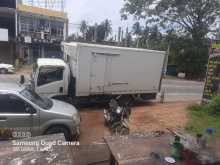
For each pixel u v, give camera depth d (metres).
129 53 13.06
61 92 11.66
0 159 3.18
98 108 13.13
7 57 35.19
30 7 37.66
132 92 13.64
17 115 6.85
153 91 14.38
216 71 12.89
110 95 13.04
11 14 34.69
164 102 15.73
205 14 39.03
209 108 12.27
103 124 10.24
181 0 37.78
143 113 12.11
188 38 39.62
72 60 12.25
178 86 24.62
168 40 40.09
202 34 38.62
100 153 6.14
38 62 11.45
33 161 3.15
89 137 8.54
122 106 9.91
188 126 9.68
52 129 7.23
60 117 7.27
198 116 11.73
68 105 8.44
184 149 3.88
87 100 12.63
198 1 37.66
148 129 9.35
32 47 37.50
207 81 13.37
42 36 37.69
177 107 13.73
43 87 11.27
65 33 41.66
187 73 39.62
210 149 4.07
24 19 37.28
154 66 14.04
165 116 11.50
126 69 13.17
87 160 5.80
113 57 12.63
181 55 39.47
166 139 4.58
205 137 4.31
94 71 12.23
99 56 12.21
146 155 3.83
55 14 40.16
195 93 20.75
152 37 41.34
